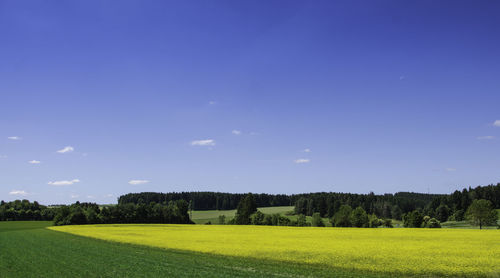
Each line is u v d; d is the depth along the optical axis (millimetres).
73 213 110562
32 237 56344
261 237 50562
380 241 42875
